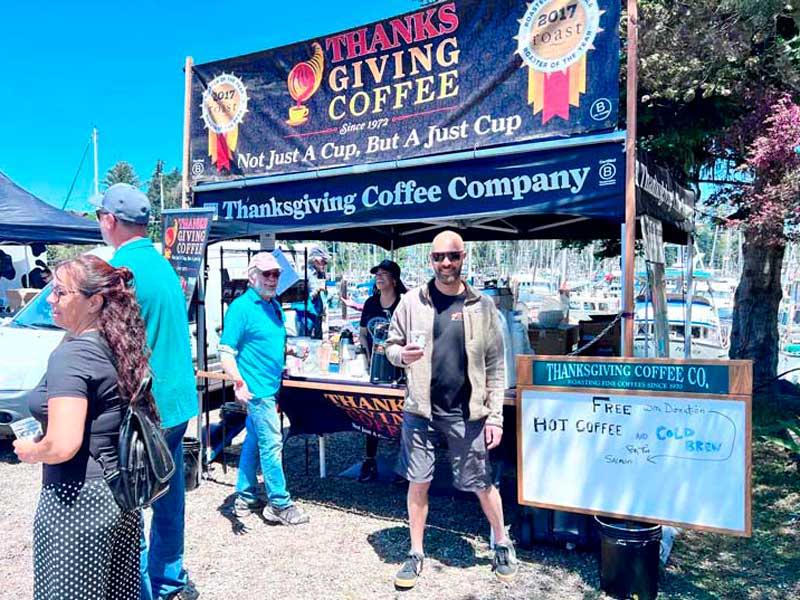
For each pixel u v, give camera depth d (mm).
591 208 3809
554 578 3604
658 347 4281
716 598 3383
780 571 3721
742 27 6047
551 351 5328
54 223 9828
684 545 4086
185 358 3078
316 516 4609
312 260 9609
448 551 4004
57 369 2090
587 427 3566
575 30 3848
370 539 4199
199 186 5691
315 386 4645
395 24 4555
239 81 5465
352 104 4824
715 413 3238
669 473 3352
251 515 4605
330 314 16875
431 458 3643
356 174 4770
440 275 3480
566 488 3633
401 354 3439
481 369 3523
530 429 3723
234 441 6621
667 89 6352
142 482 2238
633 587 3332
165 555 3166
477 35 4219
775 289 8266
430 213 4430
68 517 2133
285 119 5199
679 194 5301
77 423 2062
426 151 4457
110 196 2945
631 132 3664
